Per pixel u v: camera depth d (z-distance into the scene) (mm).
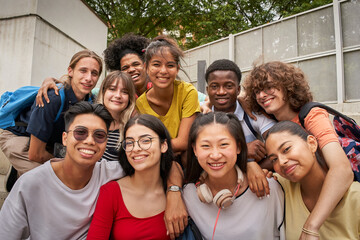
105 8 14805
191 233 1929
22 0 6461
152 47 2592
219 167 1892
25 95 2857
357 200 1774
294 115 2412
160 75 2555
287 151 1852
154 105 2803
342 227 1789
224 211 1962
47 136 2627
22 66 6305
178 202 1988
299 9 12344
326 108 2172
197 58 11828
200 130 1949
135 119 2062
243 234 1902
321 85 8156
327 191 1751
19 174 2932
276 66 2369
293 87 2318
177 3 14539
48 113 2568
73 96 2766
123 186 2053
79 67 2732
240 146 2041
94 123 1946
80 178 2012
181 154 2732
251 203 1973
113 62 3607
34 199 1921
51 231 1941
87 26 8656
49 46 6883
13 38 6461
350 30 7582
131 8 14938
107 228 1924
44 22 6688
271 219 1972
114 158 2607
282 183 2133
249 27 14367
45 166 2010
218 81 2648
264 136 2580
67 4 7555
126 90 2672
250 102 2629
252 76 2455
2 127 2924
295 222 1957
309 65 8438
